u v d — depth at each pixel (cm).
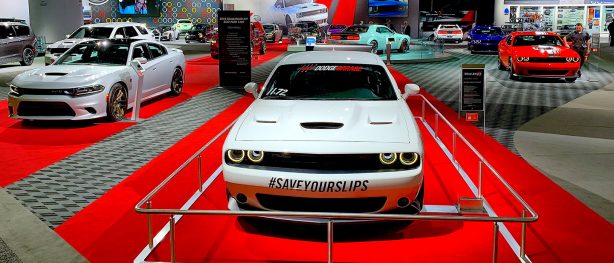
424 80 1459
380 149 371
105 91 798
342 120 412
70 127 796
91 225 414
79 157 626
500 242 379
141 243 379
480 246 372
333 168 369
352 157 369
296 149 370
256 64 1891
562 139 738
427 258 353
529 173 565
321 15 4056
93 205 461
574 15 3834
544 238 388
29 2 2377
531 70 1384
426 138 738
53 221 423
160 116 891
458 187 511
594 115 927
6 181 530
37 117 773
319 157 369
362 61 546
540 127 823
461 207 425
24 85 767
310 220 372
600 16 3819
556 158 630
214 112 933
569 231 402
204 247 373
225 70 1269
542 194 493
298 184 362
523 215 340
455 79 1483
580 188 512
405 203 378
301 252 365
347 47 986
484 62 2089
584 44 1591
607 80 1445
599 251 365
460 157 633
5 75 1497
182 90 1202
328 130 394
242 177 375
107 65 880
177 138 730
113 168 580
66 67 848
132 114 841
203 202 467
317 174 363
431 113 949
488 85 1345
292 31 3284
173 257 331
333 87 501
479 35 2612
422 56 2314
